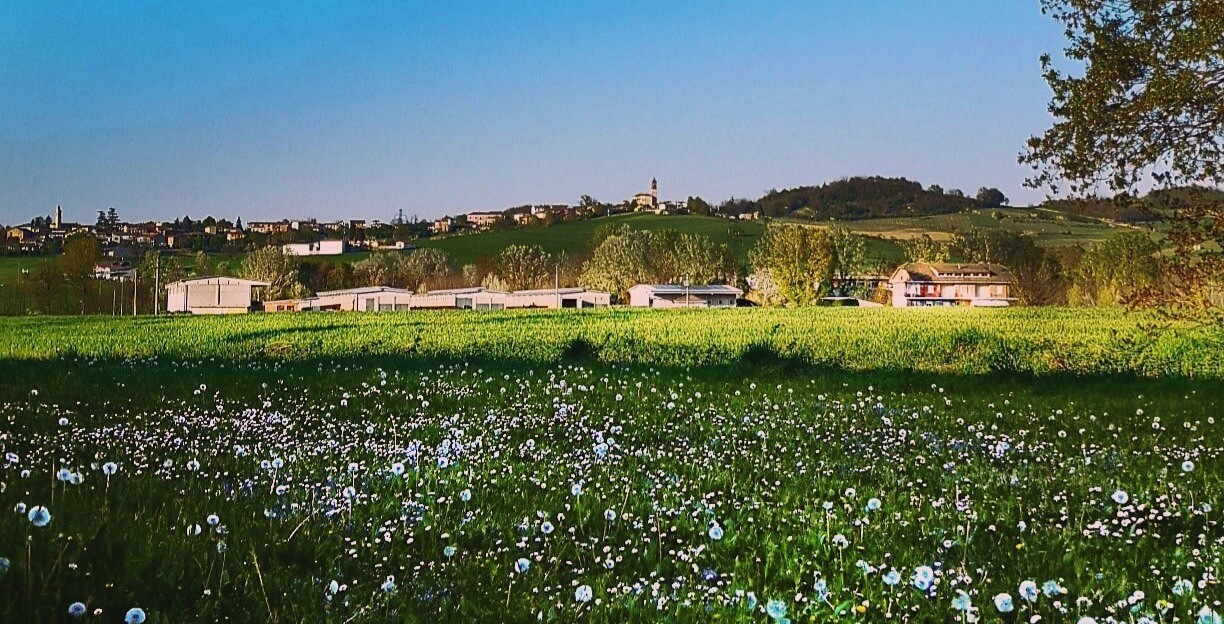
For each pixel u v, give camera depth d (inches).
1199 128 826.2
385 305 4783.5
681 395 773.3
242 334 1878.7
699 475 432.1
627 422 625.3
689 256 5866.1
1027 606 229.1
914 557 290.4
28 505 281.7
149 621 199.0
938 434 587.8
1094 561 288.8
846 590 251.3
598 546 306.5
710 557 294.2
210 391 774.5
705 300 5364.2
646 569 283.4
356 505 338.6
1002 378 1021.2
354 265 6343.5
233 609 212.5
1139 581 266.2
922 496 388.5
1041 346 1366.9
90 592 207.8
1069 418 677.3
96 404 685.3
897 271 5664.4
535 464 451.2
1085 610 233.9
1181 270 855.1
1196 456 487.2
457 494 366.6
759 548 305.9
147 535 257.3
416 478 393.7
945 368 1189.7
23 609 192.4
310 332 1894.7
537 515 333.4
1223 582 260.1
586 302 4842.5
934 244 6870.1
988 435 580.1
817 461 483.2
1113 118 843.4
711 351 1407.5
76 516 266.4
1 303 4148.6
